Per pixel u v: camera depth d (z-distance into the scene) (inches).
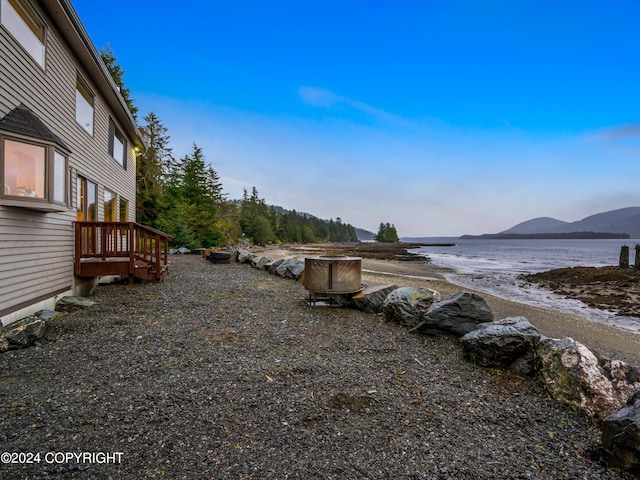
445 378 161.0
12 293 214.5
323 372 160.7
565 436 118.0
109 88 376.2
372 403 133.2
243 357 176.6
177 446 102.5
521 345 166.9
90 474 89.6
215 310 270.2
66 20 263.6
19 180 209.2
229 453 100.3
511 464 100.8
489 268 1005.2
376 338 218.5
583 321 358.3
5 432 106.3
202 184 1459.2
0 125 196.1
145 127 1492.4
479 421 124.5
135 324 225.9
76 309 257.9
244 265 629.6
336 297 305.4
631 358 245.9
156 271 375.2
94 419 114.9
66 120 292.7
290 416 121.4
